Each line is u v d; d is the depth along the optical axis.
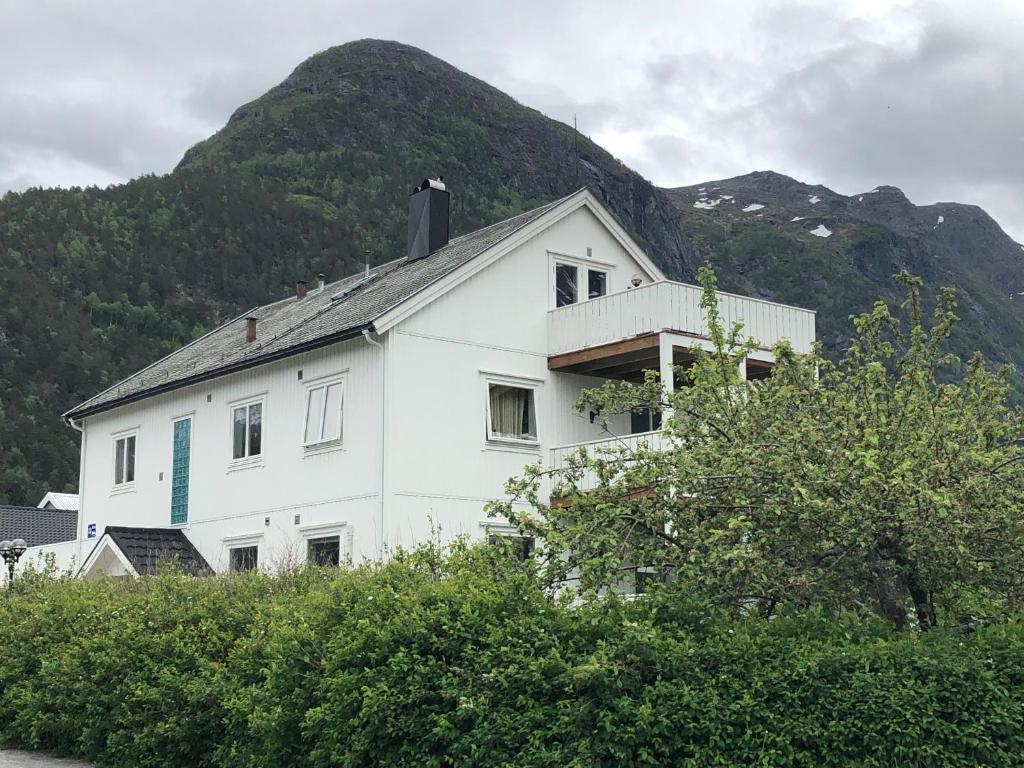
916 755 7.29
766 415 10.13
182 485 26.67
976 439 10.05
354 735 9.12
